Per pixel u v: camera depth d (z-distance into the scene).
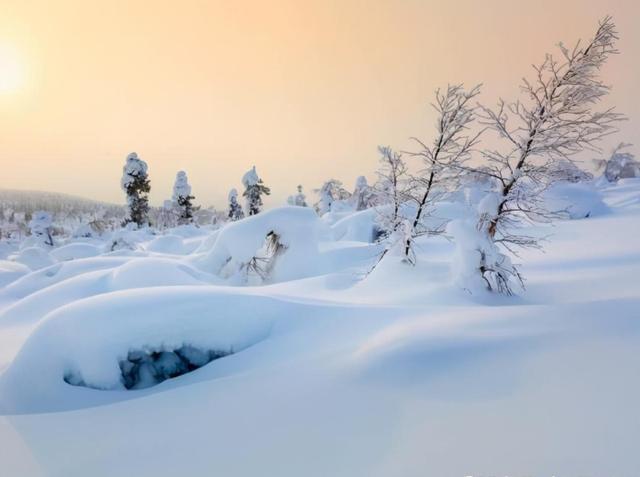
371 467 2.30
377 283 10.95
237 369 5.02
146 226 51.03
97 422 3.55
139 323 5.45
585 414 2.41
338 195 47.28
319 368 4.06
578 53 8.88
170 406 3.71
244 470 2.47
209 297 6.17
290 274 16.64
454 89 10.85
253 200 53.97
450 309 5.62
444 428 2.55
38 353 4.98
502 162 9.55
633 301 4.49
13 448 3.15
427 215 12.10
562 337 3.61
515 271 8.87
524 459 2.12
